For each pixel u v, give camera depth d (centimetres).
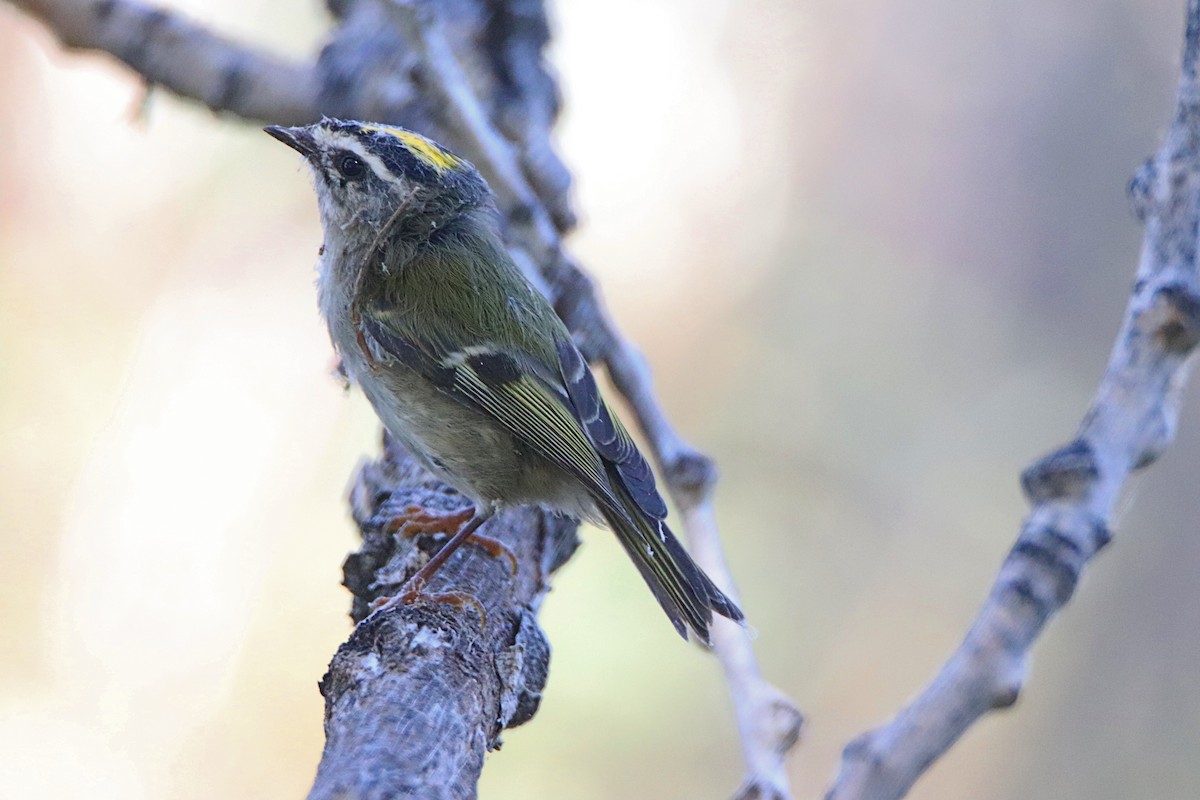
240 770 1196
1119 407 410
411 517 596
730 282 1579
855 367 1546
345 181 652
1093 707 1304
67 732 1182
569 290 677
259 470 1291
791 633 1380
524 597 555
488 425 620
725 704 1175
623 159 1608
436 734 396
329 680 433
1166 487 1327
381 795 354
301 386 1310
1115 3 1555
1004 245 1569
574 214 758
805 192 1625
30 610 1216
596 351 661
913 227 1600
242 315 1316
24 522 1233
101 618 1231
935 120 1619
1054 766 1300
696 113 1620
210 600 1248
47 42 1267
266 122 741
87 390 1279
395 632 450
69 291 1291
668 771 1155
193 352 1302
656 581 569
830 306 1577
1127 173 1544
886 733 362
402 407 630
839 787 357
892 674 1355
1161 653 1302
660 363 1538
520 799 1152
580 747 1163
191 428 1285
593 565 1199
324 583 1270
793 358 1547
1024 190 1572
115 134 1296
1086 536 383
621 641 1180
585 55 1611
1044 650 1324
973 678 364
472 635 465
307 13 1307
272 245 1324
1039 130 1577
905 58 1634
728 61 1630
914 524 1438
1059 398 1512
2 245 1280
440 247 649
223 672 1232
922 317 1568
